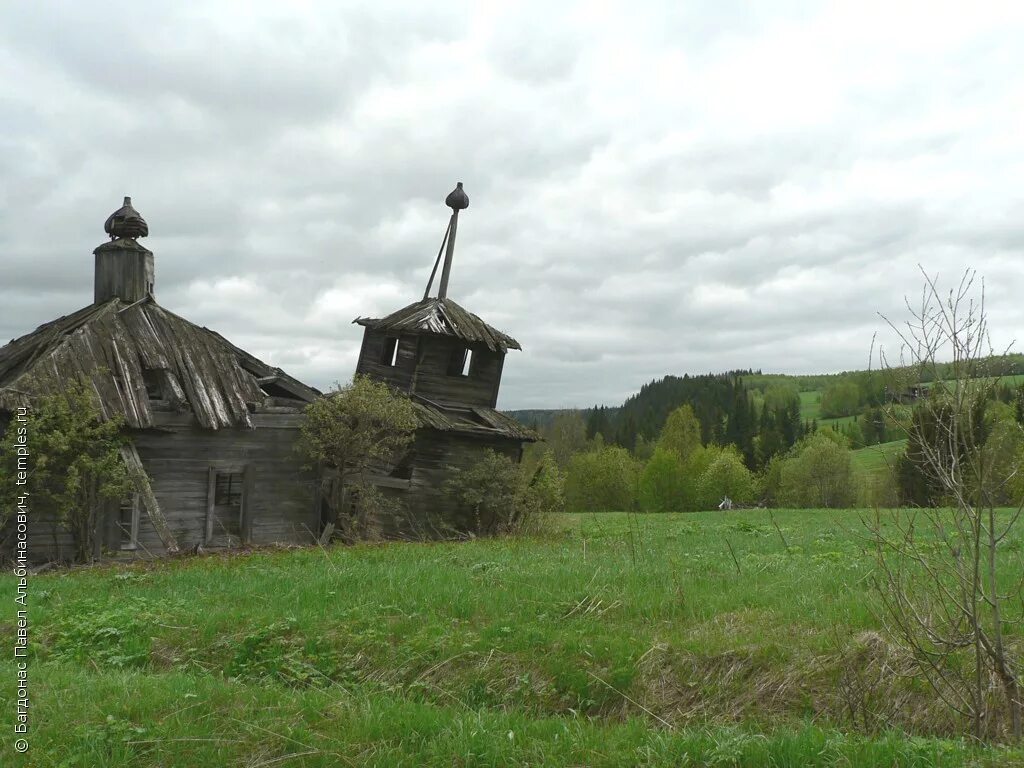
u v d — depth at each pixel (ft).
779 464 303.27
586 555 60.80
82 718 29.22
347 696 31.89
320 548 72.59
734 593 42.42
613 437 474.90
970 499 25.90
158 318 91.45
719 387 570.87
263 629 39.27
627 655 33.73
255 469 88.79
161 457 83.05
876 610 35.47
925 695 29.25
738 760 25.21
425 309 112.78
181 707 30.12
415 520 99.40
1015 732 25.58
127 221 94.43
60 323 95.55
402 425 91.45
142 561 73.10
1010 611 34.45
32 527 73.61
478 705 32.53
